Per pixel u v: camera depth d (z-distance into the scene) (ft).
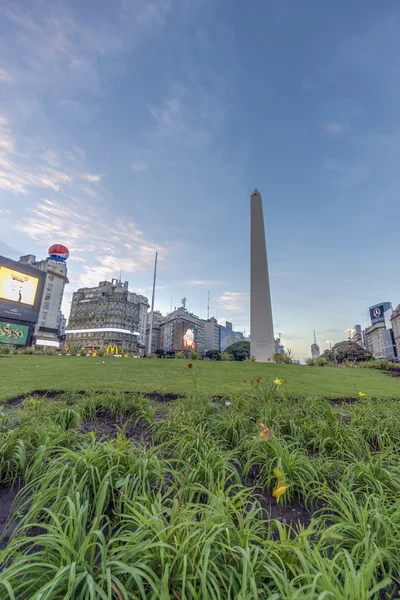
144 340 367.66
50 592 3.12
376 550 4.09
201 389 21.35
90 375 26.84
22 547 5.18
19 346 134.92
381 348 334.03
